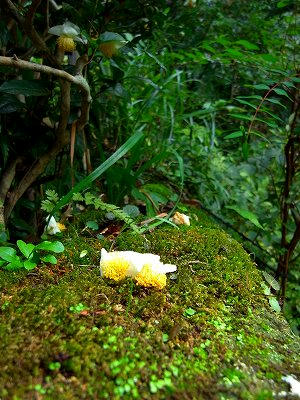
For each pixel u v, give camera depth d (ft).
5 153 0.96
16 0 1.00
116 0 0.94
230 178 1.65
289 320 1.40
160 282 0.75
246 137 1.05
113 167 1.16
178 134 1.59
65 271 0.81
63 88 0.88
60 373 0.50
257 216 1.47
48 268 0.81
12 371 0.49
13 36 1.00
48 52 0.84
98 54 1.04
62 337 0.57
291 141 1.19
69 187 1.15
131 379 0.51
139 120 1.51
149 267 0.75
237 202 1.52
